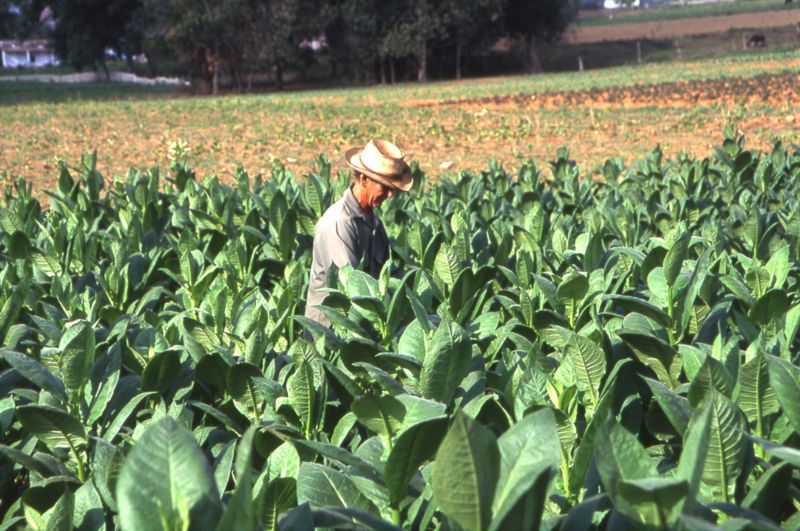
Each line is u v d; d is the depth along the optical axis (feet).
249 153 95.91
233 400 13.16
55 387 11.01
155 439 5.84
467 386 11.48
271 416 11.73
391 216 27.40
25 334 15.31
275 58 298.35
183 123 142.00
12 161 90.99
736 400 10.07
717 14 522.88
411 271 14.05
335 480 9.50
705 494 9.07
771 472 8.54
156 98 258.37
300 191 31.40
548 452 6.48
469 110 152.05
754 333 13.50
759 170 33.99
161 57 300.40
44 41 579.89
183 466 5.78
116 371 12.01
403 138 105.91
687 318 13.53
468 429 6.05
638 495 6.15
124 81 399.44
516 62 355.77
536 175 36.50
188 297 19.30
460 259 18.93
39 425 10.65
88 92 302.04
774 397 9.99
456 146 96.32
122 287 19.66
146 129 131.03
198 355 13.42
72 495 8.83
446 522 8.13
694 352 11.11
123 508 5.68
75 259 23.76
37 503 10.19
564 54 383.65
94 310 16.85
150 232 25.40
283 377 12.85
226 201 26.99
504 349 13.76
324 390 11.67
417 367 11.35
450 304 16.07
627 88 181.78
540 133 105.19
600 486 10.18
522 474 6.45
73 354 10.99
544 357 12.41
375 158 19.95
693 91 159.74
